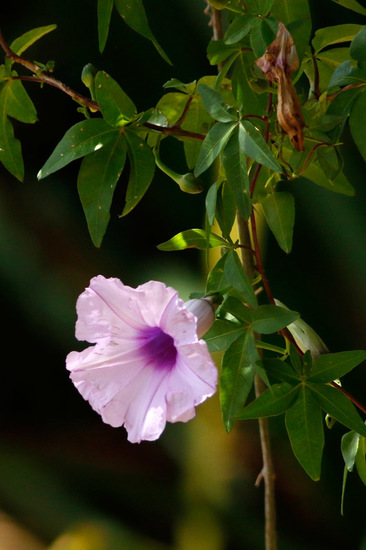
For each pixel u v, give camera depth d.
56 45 2.47
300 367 1.70
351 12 2.21
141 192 1.71
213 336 1.69
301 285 2.36
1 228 2.59
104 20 1.73
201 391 1.67
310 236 2.33
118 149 1.71
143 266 2.52
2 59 2.48
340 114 1.70
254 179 1.71
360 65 1.70
